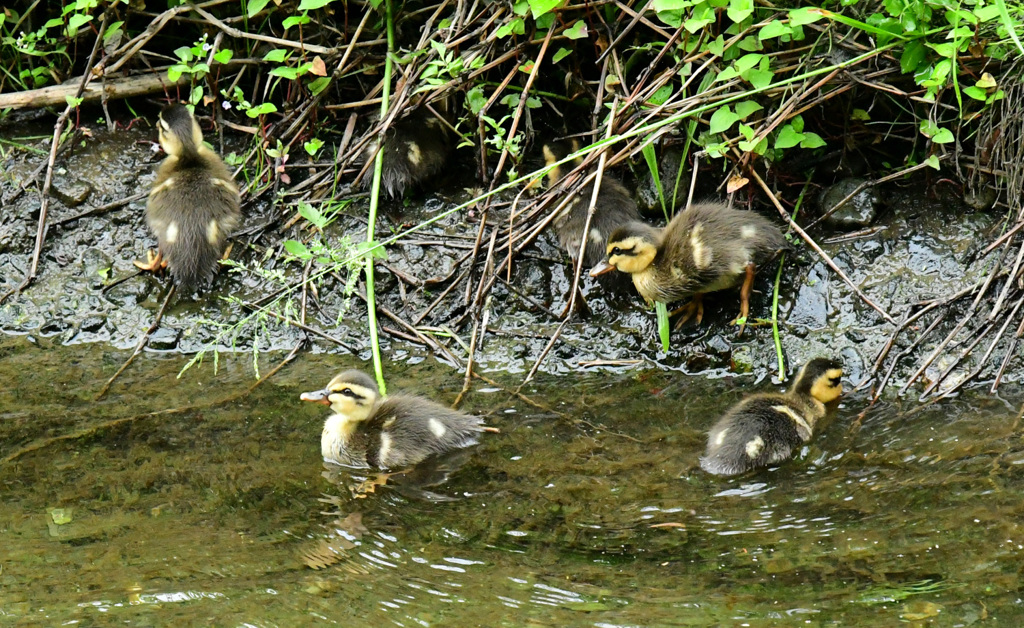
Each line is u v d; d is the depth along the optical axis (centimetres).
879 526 929
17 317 1328
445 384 1198
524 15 1282
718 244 1182
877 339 1194
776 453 1023
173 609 868
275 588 891
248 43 1482
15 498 1016
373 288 1244
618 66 1314
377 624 845
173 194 1323
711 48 1207
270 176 1416
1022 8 1180
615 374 1207
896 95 1283
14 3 1550
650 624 832
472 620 846
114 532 966
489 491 1008
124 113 1522
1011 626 808
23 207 1410
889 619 824
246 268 1287
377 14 1463
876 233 1262
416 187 1384
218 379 1220
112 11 1492
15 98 1476
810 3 1241
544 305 1280
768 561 895
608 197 1283
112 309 1327
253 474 1046
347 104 1434
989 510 938
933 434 1060
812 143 1193
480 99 1338
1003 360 1145
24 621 857
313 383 1206
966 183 1262
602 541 932
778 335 1214
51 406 1170
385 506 991
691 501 978
